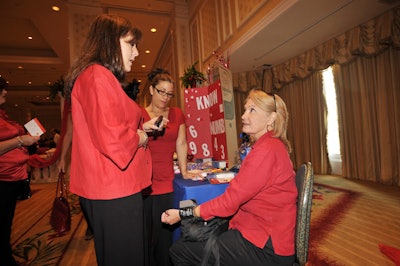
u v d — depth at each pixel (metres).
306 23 4.11
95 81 0.84
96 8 6.00
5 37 8.18
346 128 5.06
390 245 2.18
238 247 1.05
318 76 5.65
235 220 1.16
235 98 7.34
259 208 1.06
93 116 0.82
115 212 0.90
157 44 8.88
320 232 2.56
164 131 1.59
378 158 4.48
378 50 4.21
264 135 1.18
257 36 4.42
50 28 7.15
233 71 7.15
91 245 2.60
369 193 3.84
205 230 1.12
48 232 3.03
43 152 6.66
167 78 1.61
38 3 5.98
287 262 1.01
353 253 2.09
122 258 0.91
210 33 5.81
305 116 6.06
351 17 4.08
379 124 4.38
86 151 0.89
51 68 10.13
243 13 4.62
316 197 3.81
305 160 6.15
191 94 2.11
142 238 0.97
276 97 1.23
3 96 1.75
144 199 1.60
